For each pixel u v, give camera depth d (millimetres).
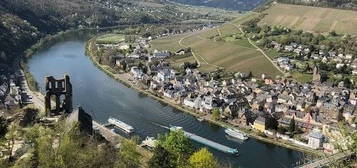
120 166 129250
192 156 160750
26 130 134375
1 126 137250
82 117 170875
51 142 119250
